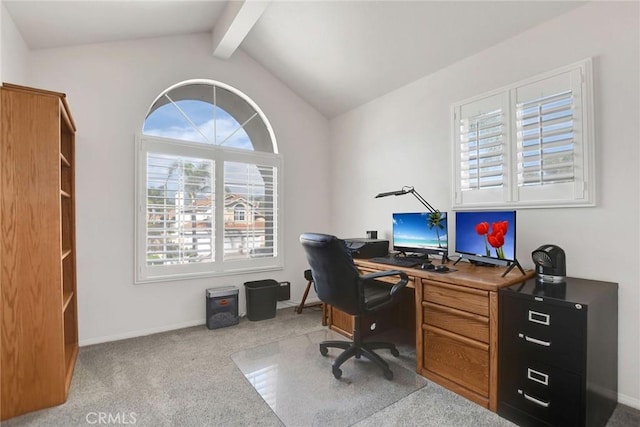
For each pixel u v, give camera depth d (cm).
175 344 256
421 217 256
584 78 183
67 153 243
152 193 282
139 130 277
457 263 236
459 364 184
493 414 166
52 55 243
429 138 278
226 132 333
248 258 336
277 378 203
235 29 270
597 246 182
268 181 354
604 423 154
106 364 221
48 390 173
